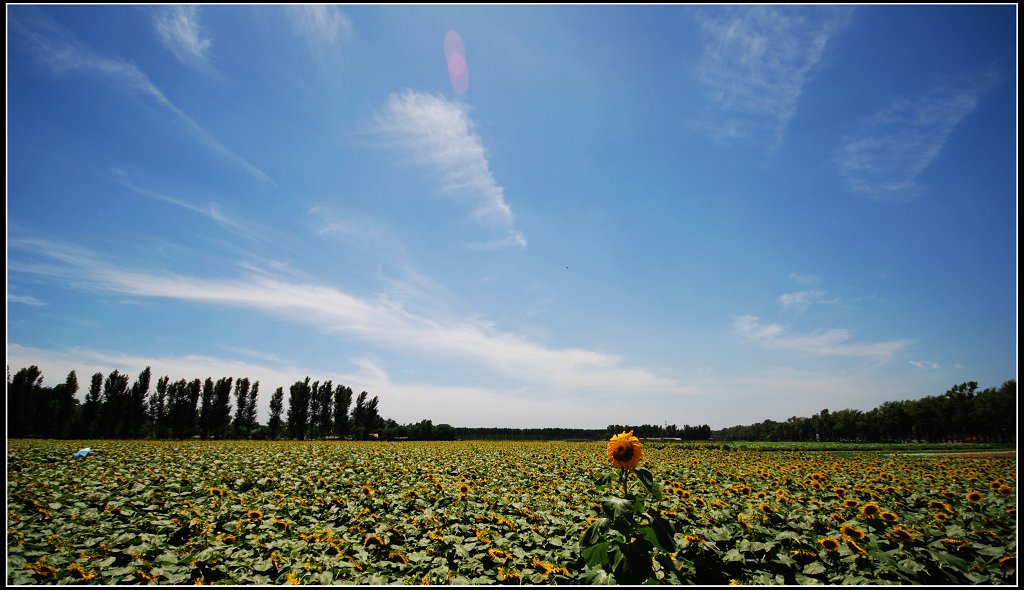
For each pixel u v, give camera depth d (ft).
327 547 23.12
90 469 51.62
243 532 25.64
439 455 78.38
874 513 26.08
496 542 23.80
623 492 17.51
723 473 52.85
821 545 21.65
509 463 64.03
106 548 22.52
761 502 29.53
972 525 24.91
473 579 19.49
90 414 209.26
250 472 49.39
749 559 21.24
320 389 252.62
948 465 65.87
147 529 26.37
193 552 22.25
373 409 258.57
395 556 22.03
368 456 73.15
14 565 19.25
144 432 221.46
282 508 31.83
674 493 34.40
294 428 241.76
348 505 32.50
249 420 239.91
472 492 36.99
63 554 21.31
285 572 19.97
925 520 27.25
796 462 70.33
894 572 19.06
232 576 19.35
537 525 27.25
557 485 42.75
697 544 22.31
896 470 57.16
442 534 25.32
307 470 52.70
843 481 45.21
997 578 18.44
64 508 30.99
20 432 193.57
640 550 16.28
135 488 38.47
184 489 39.19
